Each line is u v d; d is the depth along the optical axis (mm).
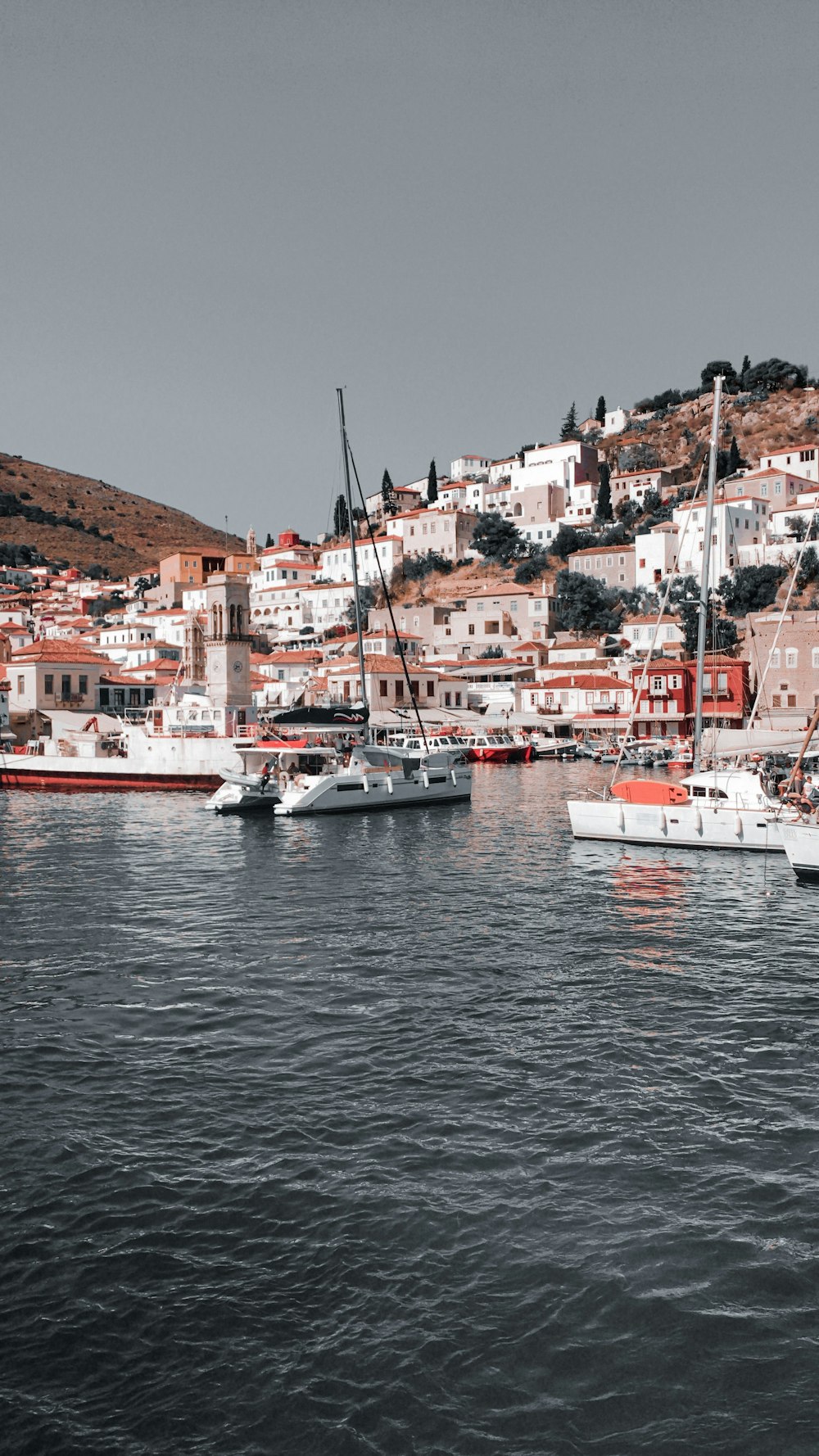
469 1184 14781
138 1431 10172
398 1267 12812
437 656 157625
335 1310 11992
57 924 32094
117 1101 17766
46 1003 23453
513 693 134375
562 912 33594
